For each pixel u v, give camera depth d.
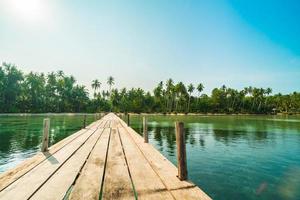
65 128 22.86
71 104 86.25
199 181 7.49
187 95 99.19
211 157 11.31
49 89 80.69
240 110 107.62
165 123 35.97
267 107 112.50
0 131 20.17
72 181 3.69
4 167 8.57
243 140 17.84
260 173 8.48
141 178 3.83
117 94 99.88
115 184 3.53
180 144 3.82
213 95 103.50
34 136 16.91
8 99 65.75
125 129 14.00
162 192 3.15
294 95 116.94
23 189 3.27
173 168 4.48
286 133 23.52
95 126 16.48
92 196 3.01
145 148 6.94
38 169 4.40
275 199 6.00
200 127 30.48
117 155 5.89
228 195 6.29
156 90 99.06
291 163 10.11
